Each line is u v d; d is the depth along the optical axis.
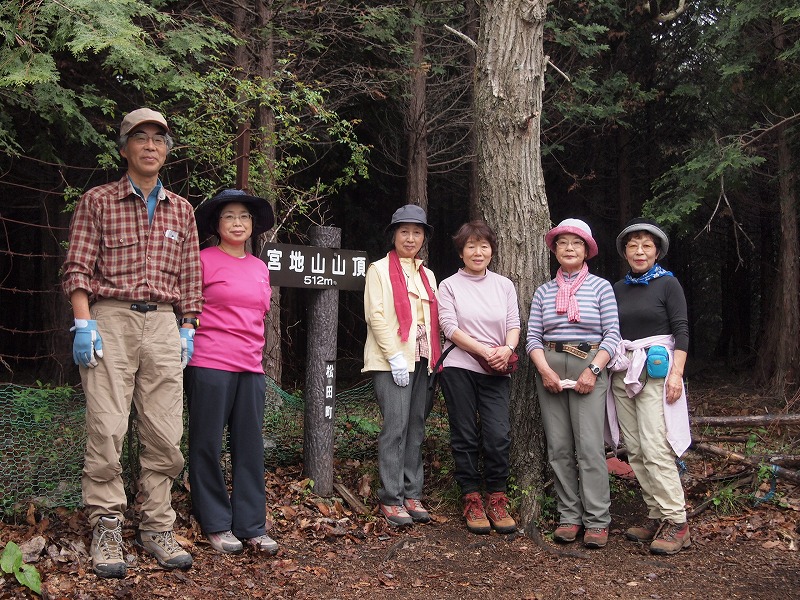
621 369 4.47
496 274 4.89
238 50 8.28
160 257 3.74
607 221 16.81
